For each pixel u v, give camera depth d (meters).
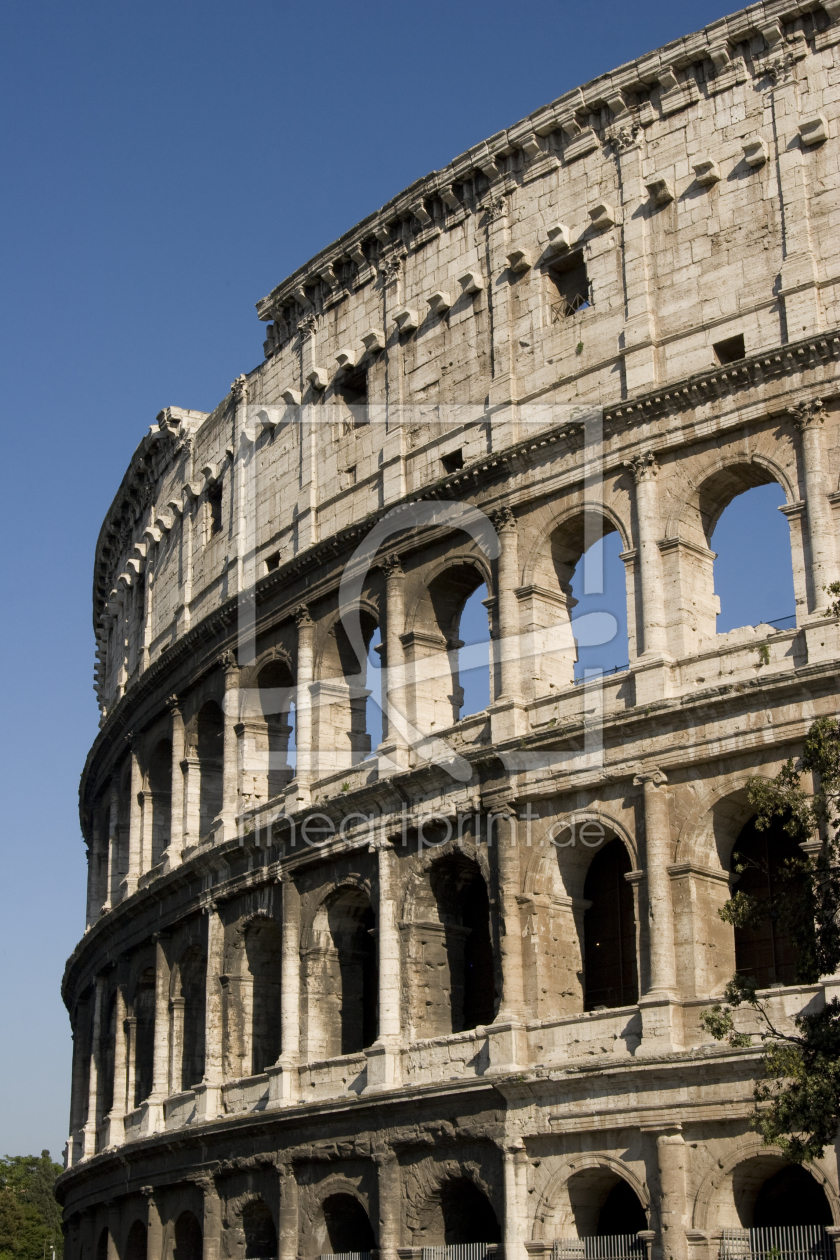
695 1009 58.44
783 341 63.03
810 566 60.03
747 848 62.16
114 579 116.88
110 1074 99.06
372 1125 68.12
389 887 70.56
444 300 76.19
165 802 98.38
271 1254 76.00
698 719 60.69
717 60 67.69
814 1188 59.22
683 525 64.31
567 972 64.69
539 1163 61.28
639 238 68.44
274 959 81.62
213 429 94.75
